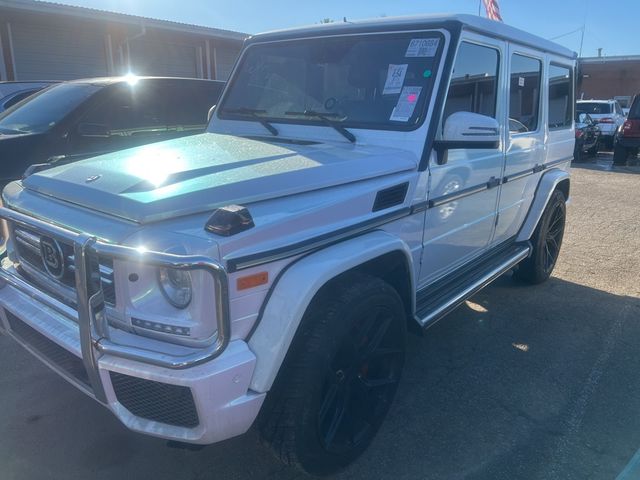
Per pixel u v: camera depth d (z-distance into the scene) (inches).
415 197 121.6
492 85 150.2
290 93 146.4
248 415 86.4
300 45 147.9
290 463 98.7
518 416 129.8
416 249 127.2
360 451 109.9
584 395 138.9
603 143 797.9
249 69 157.9
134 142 243.3
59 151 222.2
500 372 149.6
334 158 113.3
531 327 177.9
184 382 79.7
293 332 88.0
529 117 180.9
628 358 158.2
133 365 83.2
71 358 98.2
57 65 649.0
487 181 153.1
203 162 107.3
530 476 110.0
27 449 115.7
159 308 85.5
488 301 199.5
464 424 126.6
